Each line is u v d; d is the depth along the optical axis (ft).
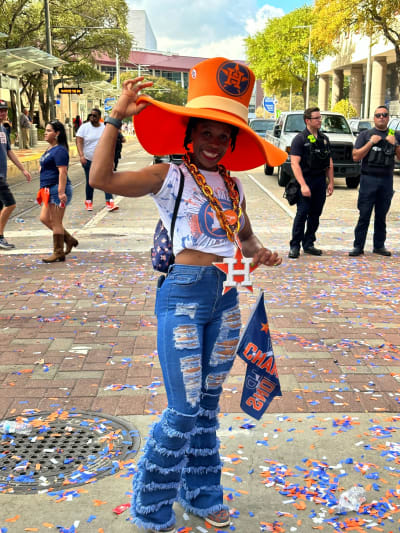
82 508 9.54
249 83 8.43
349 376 14.57
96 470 10.59
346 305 20.49
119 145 48.42
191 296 8.37
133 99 7.90
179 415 8.45
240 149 9.48
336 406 13.01
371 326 18.33
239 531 9.10
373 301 21.03
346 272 25.21
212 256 8.45
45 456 11.08
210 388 9.08
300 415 12.59
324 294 21.80
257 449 11.25
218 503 9.32
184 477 9.46
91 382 14.16
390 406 13.03
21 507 9.56
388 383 14.19
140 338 17.11
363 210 27.78
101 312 19.51
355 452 11.16
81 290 22.12
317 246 30.86
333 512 9.48
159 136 9.09
